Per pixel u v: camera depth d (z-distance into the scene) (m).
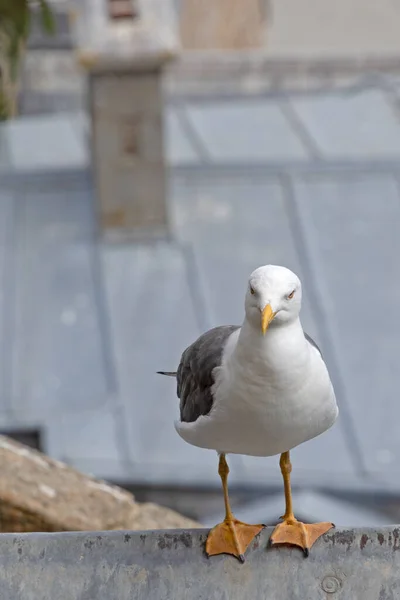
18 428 14.82
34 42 22.66
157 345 15.91
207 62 24.53
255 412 5.43
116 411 14.98
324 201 18.53
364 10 28.61
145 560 5.71
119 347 15.88
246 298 5.42
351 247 17.56
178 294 16.72
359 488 14.07
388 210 18.34
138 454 14.39
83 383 15.41
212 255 17.42
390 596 5.59
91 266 17.22
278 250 17.53
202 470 14.16
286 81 24.64
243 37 27.14
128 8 17.44
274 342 5.34
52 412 14.97
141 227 17.69
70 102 23.11
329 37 28.53
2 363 15.64
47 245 17.61
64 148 20.17
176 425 5.91
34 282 16.95
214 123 21.02
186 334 16.05
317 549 5.67
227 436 5.62
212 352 5.68
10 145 20.42
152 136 17.52
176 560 5.71
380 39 28.52
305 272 17.16
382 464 14.29
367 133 20.50
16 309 16.50
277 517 13.55
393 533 5.66
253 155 19.69
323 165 19.22
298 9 28.23
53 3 22.56
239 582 5.67
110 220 17.64
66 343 15.97
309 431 5.57
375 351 15.78
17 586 5.68
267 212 18.31
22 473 7.80
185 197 18.56
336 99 22.08
